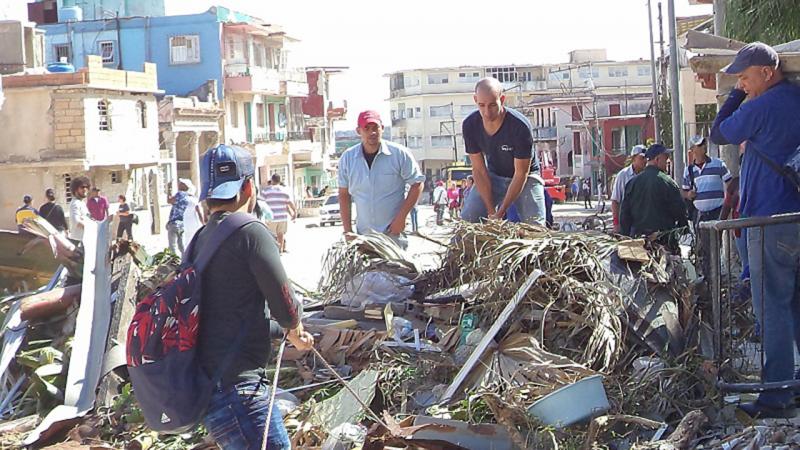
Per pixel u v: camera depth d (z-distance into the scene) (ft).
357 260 25.26
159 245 125.18
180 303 13.80
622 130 241.55
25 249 29.01
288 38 233.76
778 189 19.49
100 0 217.97
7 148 131.44
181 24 201.98
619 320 19.74
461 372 19.47
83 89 130.72
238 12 212.84
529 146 26.37
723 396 19.31
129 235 27.14
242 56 211.20
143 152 147.43
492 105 26.09
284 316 14.11
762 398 19.38
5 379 23.70
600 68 352.69
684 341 20.35
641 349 19.86
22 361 23.75
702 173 41.09
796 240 18.88
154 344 13.69
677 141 61.46
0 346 24.72
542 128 283.18
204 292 13.99
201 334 13.98
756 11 39.60
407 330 22.48
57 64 135.74
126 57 204.44
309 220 175.32
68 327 25.22
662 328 20.15
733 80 30.81
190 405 13.70
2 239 28.89
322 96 264.72
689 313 20.75
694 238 24.99
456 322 22.21
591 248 21.06
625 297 20.18
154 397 13.75
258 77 210.79
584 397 17.49
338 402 19.81
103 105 136.98
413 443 17.28
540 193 27.73
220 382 13.87
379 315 23.50
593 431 16.87
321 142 264.93
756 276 19.12
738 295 23.66
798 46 25.22
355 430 18.51
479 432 17.47
